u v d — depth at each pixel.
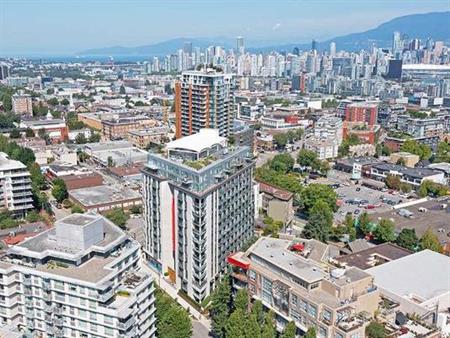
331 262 175.88
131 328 138.00
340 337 139.50
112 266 145.12
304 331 149.25
